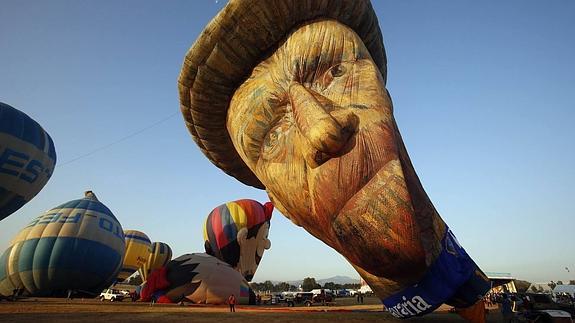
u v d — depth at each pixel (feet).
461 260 24.86
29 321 37.60
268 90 27.68
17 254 88.89
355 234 21.25
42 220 94.38
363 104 23.61
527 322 38.78
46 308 56.39
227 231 103.76
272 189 27.20
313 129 21.88
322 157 22.27
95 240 92.99
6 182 86.58
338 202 21.59
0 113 88.02
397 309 25.12
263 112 27.55
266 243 111.34
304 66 26.45
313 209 23.76
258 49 29.32
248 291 91.35
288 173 24.84
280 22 27.81
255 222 107.14
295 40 27.58
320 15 28.30
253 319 42.98
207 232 108.17
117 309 58.03
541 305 41.52
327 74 25.93
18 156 87.71
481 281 25.86
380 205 20.39
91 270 91.30
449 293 23.13
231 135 32.14
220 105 32.58
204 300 81.92
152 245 146.92
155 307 67.05
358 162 21.44
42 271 87.40
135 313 49.88
